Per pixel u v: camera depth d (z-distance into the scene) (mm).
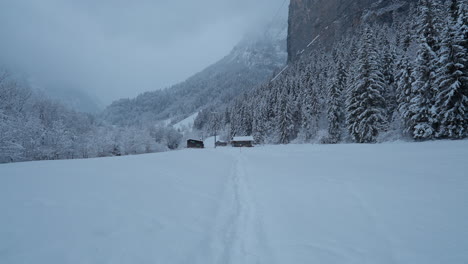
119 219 3627
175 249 2930
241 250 3189
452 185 5586
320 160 13672
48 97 48375
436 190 5258
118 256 2596
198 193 5805
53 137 32844
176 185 6371
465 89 20141
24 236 2844
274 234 3664
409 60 25125
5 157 24406
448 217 3771
